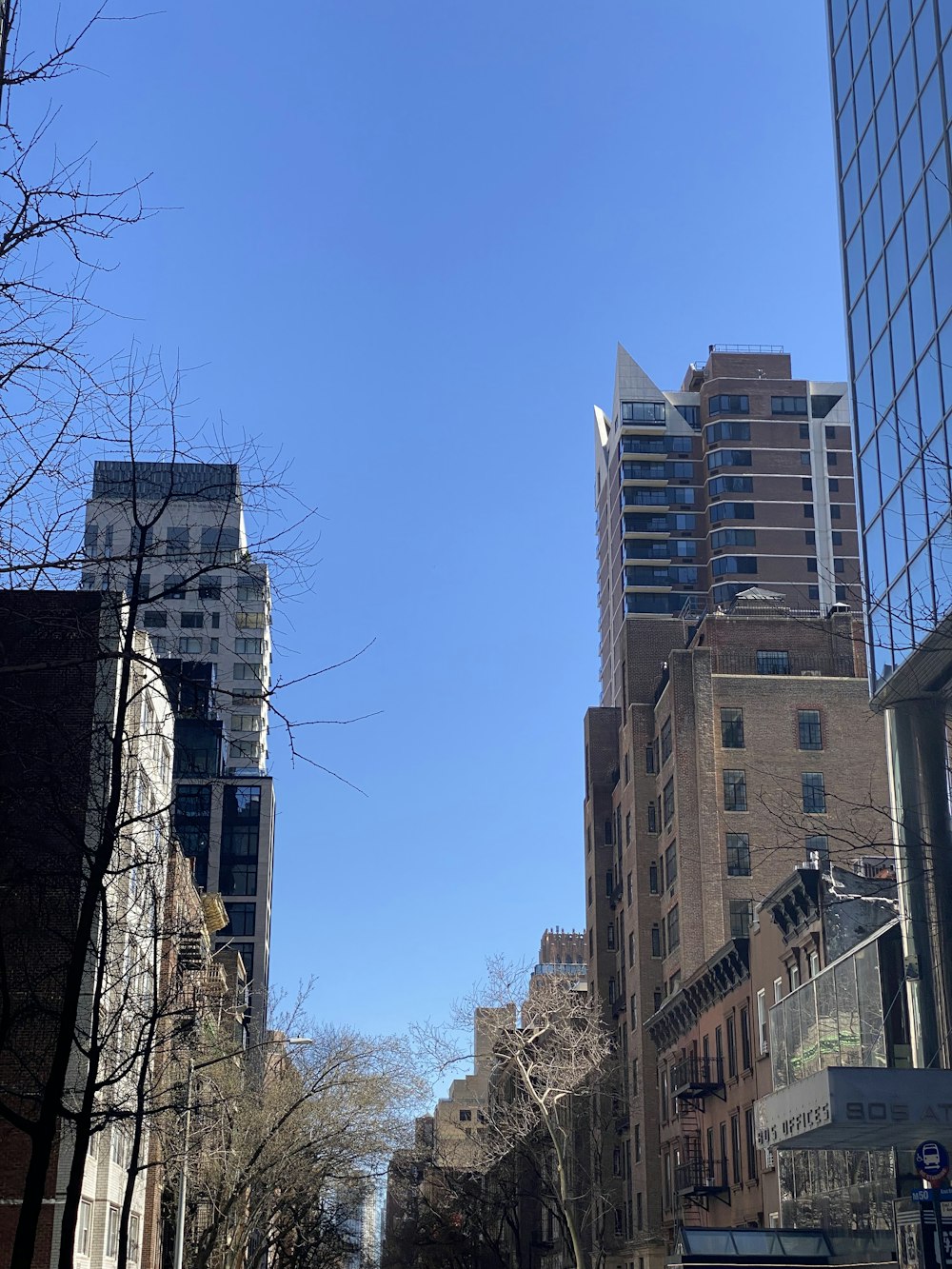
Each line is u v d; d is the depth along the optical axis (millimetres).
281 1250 75062
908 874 39906
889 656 38938
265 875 123688
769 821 82562
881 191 43562
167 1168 51250
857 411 44344
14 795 18000
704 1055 69062
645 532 163500
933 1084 34594
